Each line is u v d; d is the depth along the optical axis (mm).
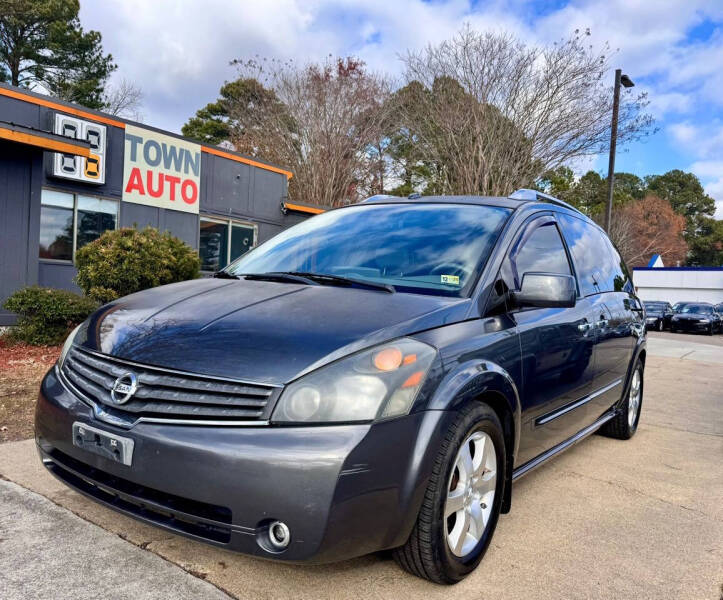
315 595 2291
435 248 3104
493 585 2469
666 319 29641
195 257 9273
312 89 26328
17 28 31391
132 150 12953
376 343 2230
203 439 2045
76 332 2846
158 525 2154
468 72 18641
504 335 2754
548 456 3414
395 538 2158
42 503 2979
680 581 2592
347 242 3379
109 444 2209
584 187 22000
